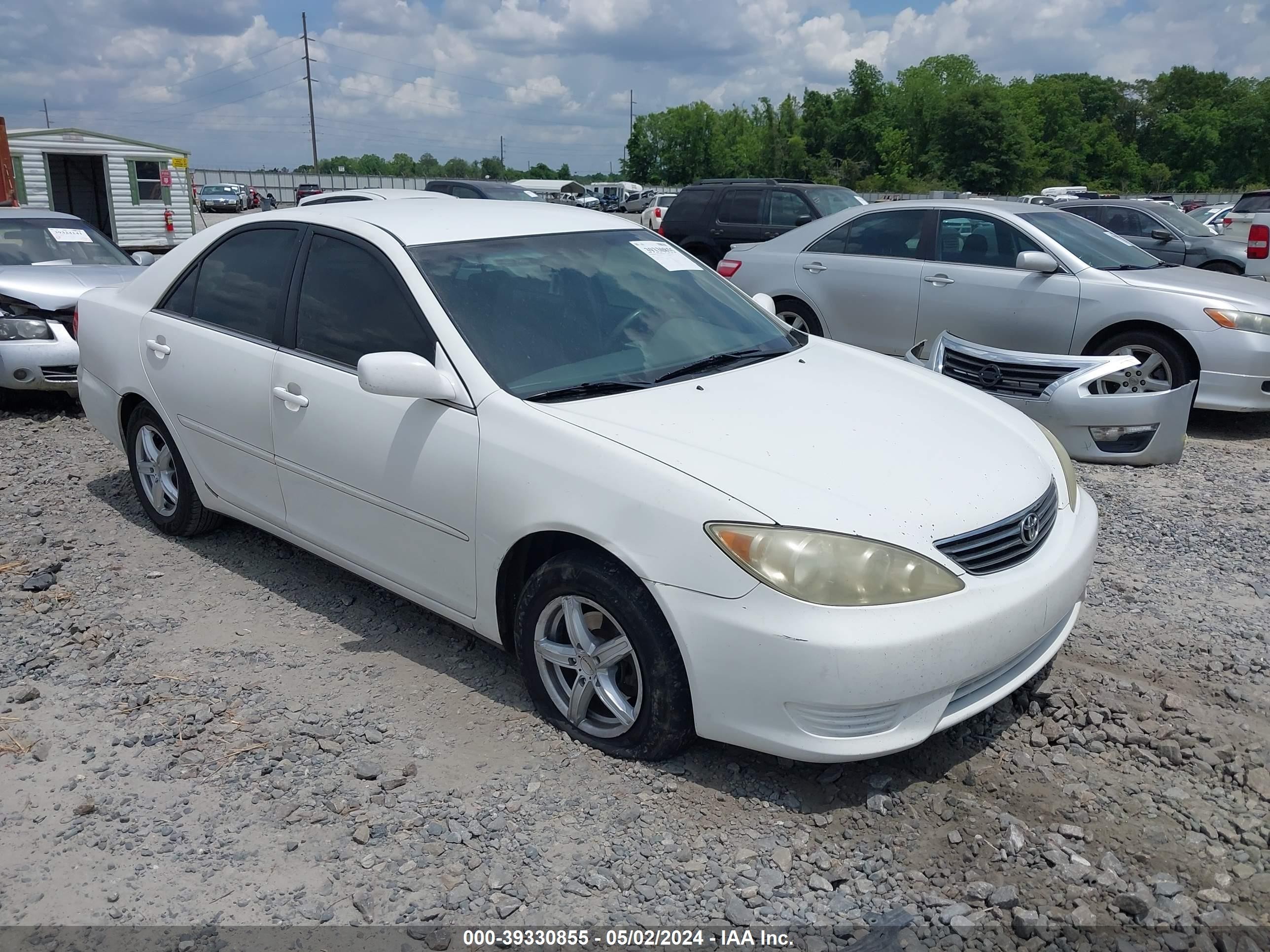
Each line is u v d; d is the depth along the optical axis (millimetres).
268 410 4141
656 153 97062
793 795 3043
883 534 2854
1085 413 6445
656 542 2938
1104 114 108188
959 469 3213
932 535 2922
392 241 3877
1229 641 4016
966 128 82125
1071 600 3273
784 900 2621
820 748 2822
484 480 3350
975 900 2617
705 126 94625
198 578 4660
